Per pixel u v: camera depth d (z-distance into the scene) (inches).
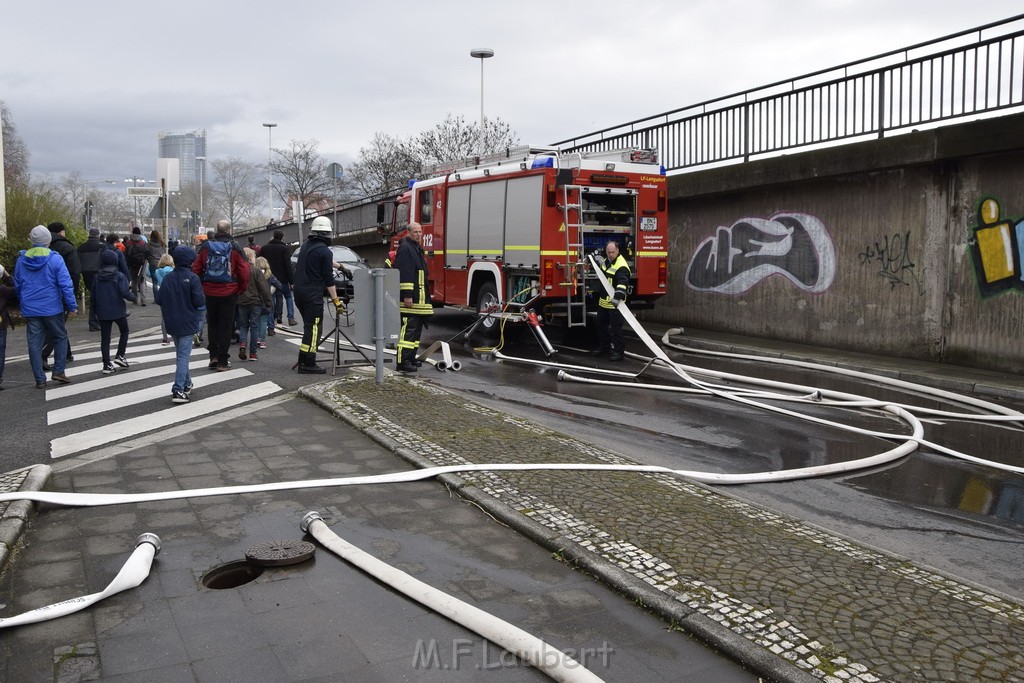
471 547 189.5
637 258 558.6
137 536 194.2
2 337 400.5
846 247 534.6
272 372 439.5
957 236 466.9
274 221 1929.1
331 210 1482.5
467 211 609.0
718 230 642.2
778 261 587.2
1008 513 226.7
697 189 637.9
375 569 172.7
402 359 430.9
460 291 621.0
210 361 450.0
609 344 534.3
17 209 813.2
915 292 493.0
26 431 306.2
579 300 539.8
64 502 212.4
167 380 414.3
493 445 270.2
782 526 200.7
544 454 260.7
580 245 534.0
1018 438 315.9
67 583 169.2
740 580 166.4
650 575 168.6
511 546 190.1
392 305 378.6
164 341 584.7
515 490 221.3
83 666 137.3
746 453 285.7
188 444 277.7
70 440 289.9
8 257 754.8
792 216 573.6
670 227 693.9
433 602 157.6
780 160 562.3
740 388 416.8
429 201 666.2
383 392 358.0
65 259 594.6
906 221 495.2
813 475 258.8
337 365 433.7
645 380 434.6
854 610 153.9
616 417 339.9
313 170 2273.6
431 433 285.4
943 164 471.5
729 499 221.6
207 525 201.6
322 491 228.1
